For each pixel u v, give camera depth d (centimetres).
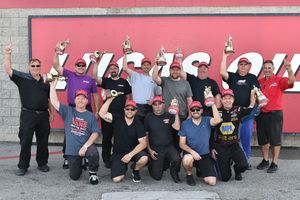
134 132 529
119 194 475
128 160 522
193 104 518
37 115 557
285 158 653
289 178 546
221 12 698
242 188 504
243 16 688
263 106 551
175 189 501
